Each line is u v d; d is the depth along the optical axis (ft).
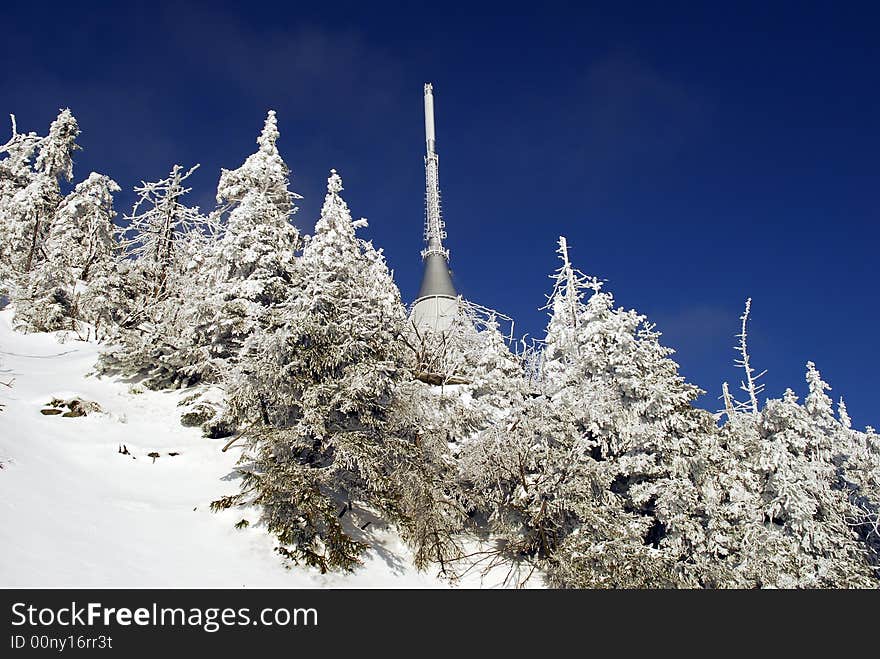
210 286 100.22
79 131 169.27
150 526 53.78
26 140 176.24
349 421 64.44
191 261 120.06
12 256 144.87
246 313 90.58
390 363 66.18
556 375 96.27
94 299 118.83
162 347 90.33
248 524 57.57
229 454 71.87
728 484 72.90
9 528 44.75
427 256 182.60
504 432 69.05
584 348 84.74
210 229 121.60
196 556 50.88
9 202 159.02
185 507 58.85
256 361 63.82
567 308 103.55
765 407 96.89
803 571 68.39
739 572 64.18
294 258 103.65
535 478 68.95
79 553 45.32
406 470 62.85
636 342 81.15
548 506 64.95
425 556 61.00
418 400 68.74
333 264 104.37
